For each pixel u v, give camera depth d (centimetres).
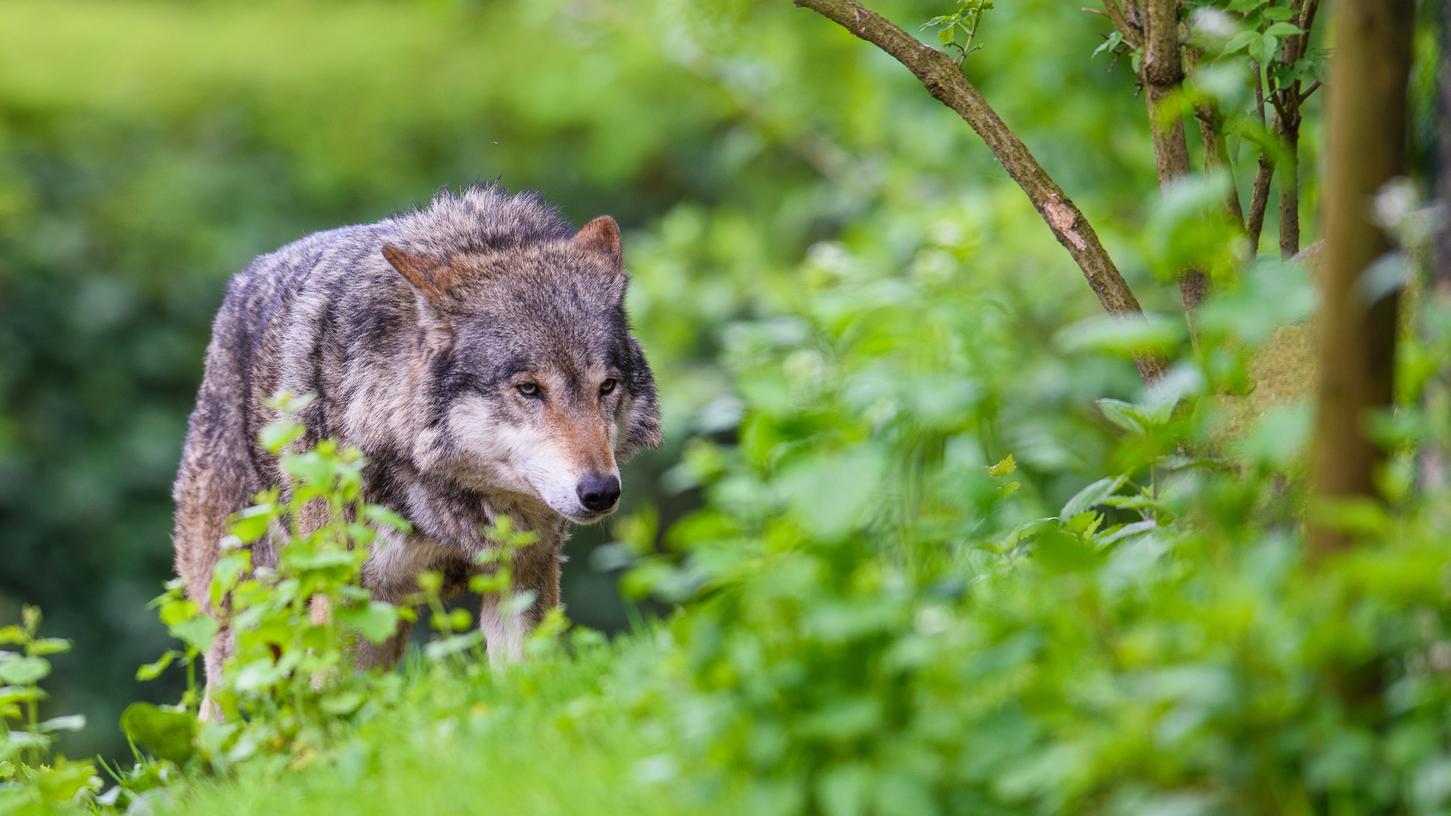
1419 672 500
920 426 569
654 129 2898
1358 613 469
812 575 527
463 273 996
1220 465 604
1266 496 625
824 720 492
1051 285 1716
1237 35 729
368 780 680
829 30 2094
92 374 2619
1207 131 789
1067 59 1736
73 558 2477
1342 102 493
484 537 1005
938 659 506
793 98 2250
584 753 635
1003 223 1738
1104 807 498
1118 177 1778
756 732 508
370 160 3102
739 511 559
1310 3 788
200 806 725
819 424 552
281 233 2928
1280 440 494
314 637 759
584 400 970
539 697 743
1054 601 531
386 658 1037
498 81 3250
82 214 2761
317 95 3155
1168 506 640
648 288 2067
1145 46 777
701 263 2392
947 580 539
